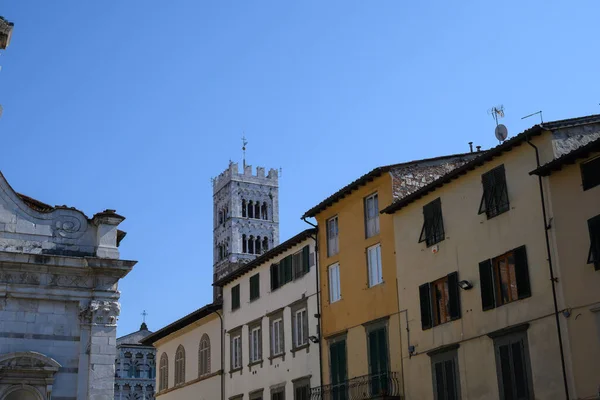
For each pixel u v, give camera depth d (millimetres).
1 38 36875
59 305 37031
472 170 36438
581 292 29906
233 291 56344
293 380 47312
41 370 35375
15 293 36188
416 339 38469
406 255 40125
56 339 36500
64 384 35969
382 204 42594
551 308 31141
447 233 37531
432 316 37656
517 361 32438
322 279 46406
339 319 44344
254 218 151875
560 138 32688
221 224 153750
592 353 29094
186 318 60688
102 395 36094
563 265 30859
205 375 57719
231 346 55250
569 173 31188
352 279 43906
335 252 45969
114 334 37219
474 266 35531
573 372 29734
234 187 151625
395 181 42031
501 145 34031
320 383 44781
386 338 40469
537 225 32438
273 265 51844
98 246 38219
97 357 36562
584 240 30109
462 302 35938
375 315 41594
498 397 33062
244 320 54094
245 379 52625
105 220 38812
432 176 43344
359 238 43906
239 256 147625
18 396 35344
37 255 36625
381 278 41938
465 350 35281
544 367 31031
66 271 37281
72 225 38594
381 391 39094
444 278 37375
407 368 38750
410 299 39344
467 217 36406
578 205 30578
